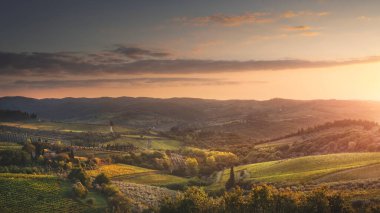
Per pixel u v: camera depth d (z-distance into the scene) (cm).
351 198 11475
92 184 17875
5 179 17262
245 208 12075
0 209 14675
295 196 11562
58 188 16888
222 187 19100
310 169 18762
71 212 14875
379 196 11188
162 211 13688
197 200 13262
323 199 10675
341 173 16325
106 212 14775
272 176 18888
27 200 15612
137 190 18000
